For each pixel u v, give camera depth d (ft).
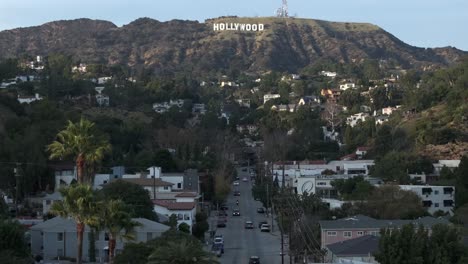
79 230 201.26
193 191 382.83
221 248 289.33
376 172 436.76
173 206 323.57
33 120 458.91
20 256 220.23
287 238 308.60
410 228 198.59
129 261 200.44
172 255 165.99
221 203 443.73
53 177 378.12
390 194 337.52
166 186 376.48
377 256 196.95
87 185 207.62
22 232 233.76
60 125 436.35
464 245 205.46
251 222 374.02
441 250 193.47
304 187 408.05
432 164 435.94
